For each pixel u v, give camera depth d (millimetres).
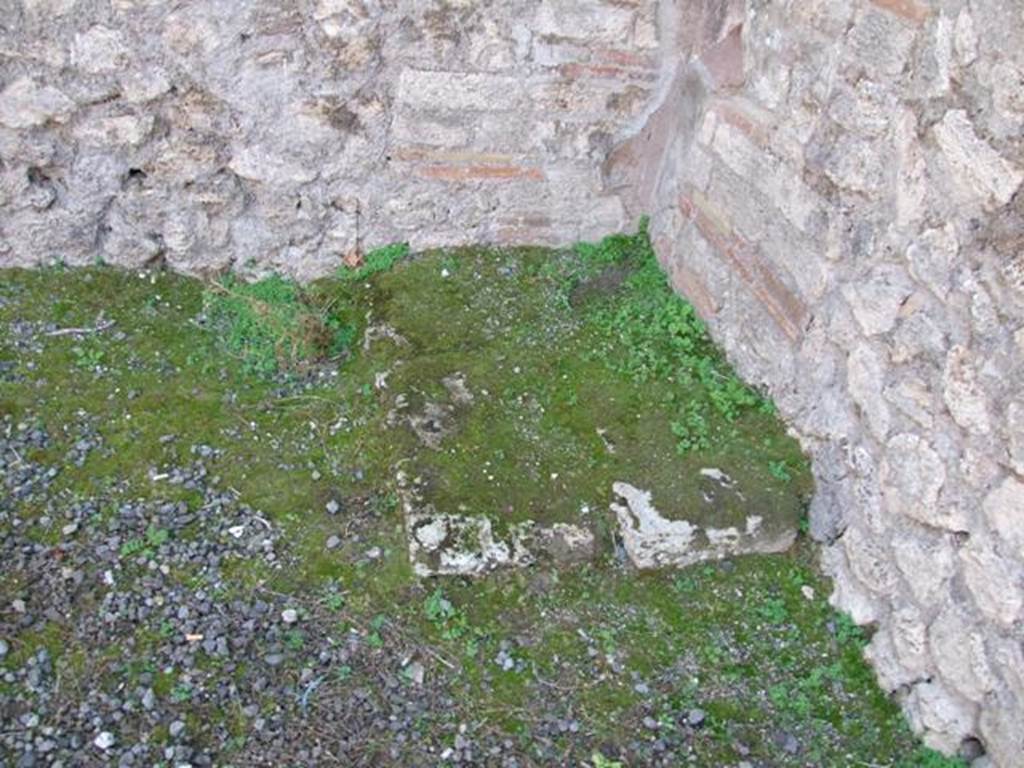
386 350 3746
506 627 3025
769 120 3291
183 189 3840
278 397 3641
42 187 3791
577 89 3834
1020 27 2242
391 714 2811
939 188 2566
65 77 3555
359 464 3439
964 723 2689
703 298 3793
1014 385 2375
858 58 2824
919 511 2738
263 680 2834
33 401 3508
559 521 3162
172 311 3896
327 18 3557
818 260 3092
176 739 2695
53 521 3176
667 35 3746
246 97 3670
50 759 2627
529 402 3523
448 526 3119
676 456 3326
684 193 3887
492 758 2740
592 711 2855
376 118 3797
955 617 2654
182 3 3465
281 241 4008
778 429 3381
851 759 2789
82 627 2912
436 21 3623
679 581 3145
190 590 3043
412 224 4062
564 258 4164
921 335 2684
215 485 3344
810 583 3160
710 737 2816
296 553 3172
